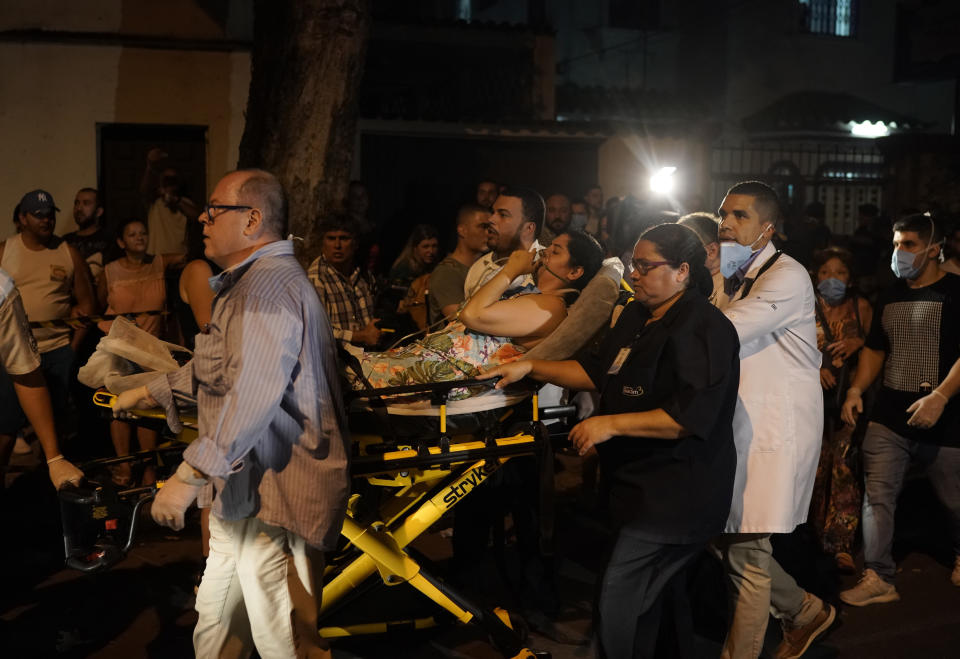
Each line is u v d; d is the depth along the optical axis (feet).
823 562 16.88
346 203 22.84
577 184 41.98
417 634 13.70
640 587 10.54
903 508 19.88
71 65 31.42
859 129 62.08
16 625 13.98
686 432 10.07
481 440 11.85
